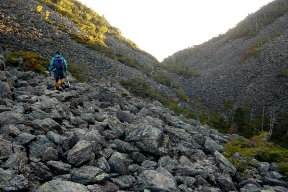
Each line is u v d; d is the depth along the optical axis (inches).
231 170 311.9
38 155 207.3
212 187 253.6
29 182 171.6
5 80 359.6
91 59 1499.8
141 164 266.4
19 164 178.5
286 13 5088.6
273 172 339.0
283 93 2391.7
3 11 1398.9
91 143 240.1
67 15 2694.4
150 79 2176.4
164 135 331.0
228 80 3110.2
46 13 2030.0
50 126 254.1
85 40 1991.9
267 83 2669.8
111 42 2994.6
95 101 467.5
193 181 245.9
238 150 415.2
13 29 1137.4
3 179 155.3
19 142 209.8
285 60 2979.8
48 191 162.2
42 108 300.0
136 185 218.1
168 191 207.3
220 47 5374.0
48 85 467.2
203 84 3184.1
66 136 259.9
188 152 327.0
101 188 187.5
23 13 1596.9
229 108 2402.8
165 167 265.7
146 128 310.7
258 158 398.3
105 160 228.1
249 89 2719.0
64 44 1455.5
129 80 1384.1
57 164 199.0
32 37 1180.5
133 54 3206.2
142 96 1246.9
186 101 2129.7
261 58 3304.6
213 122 1738.4
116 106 473.4
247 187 276.7
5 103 280.2
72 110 353.7
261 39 4190.5
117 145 283.1
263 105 2331.4
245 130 1651.1
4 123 232.1
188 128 482.6
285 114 2041.1
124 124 361.4
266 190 259.3
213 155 357.4
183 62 5388.8
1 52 648.4
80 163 213.5
